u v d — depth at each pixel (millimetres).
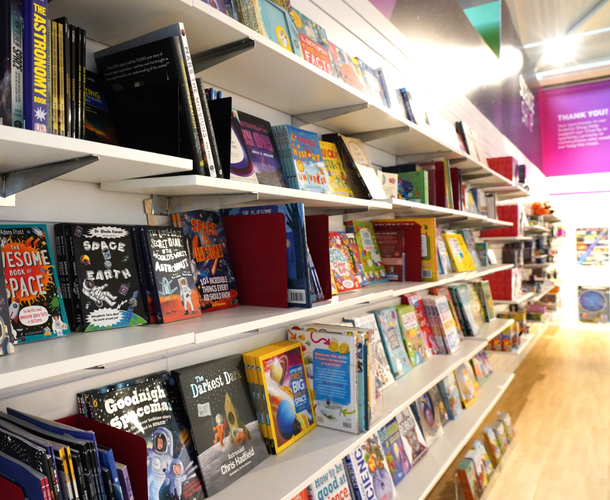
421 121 2725
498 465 3346
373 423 1815
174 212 1495
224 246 1643
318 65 1812
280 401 1660
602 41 7492
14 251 1065
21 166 932
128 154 925
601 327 9180
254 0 1493
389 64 3145
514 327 5172
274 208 1573
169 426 1320
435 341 3086
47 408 1161
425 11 3779
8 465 898
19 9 835
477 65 5199
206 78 1595
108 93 1234
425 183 2764
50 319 1085
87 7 1104
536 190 8617
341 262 2180
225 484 1370
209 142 1195
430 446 2705
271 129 1783
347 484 1962
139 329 1191
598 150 9164
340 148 2176
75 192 1265
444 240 3477
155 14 1146
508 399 4988
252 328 1310
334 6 2471
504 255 6035
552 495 2998
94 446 912
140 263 1303
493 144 5883
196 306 1404
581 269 9508
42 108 854
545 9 6586
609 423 4223
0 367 816
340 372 1781
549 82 9227
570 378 5723
